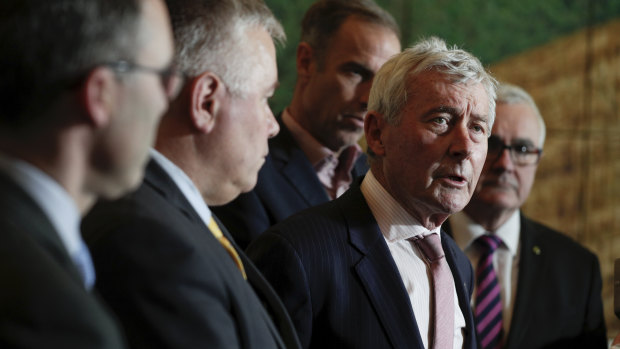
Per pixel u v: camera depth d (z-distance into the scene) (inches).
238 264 51.4
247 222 84.0
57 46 30.1
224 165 48.4
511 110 93.1
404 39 141.9
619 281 82.6
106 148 31.9
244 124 48.2
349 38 90.9
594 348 93.1
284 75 135.9
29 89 29.9
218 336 40.1
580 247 96.3
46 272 27.2
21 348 25.4
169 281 39.0
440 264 64.6
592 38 150.3
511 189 91.7
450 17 143.3
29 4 30.0
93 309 28.2
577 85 150.3
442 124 61.2
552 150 150.3
